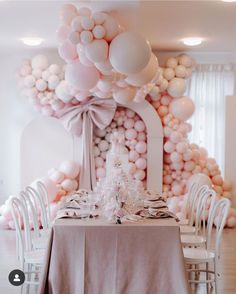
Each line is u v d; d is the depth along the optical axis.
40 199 5.10
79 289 3.70
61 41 4.16
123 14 4.54
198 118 7.76
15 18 5.17
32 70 6.84
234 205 7.41
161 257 3.73
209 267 5.21
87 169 7.20
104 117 7.07
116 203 3.87
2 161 7.63
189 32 5.93
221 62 7.68
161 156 7.21
